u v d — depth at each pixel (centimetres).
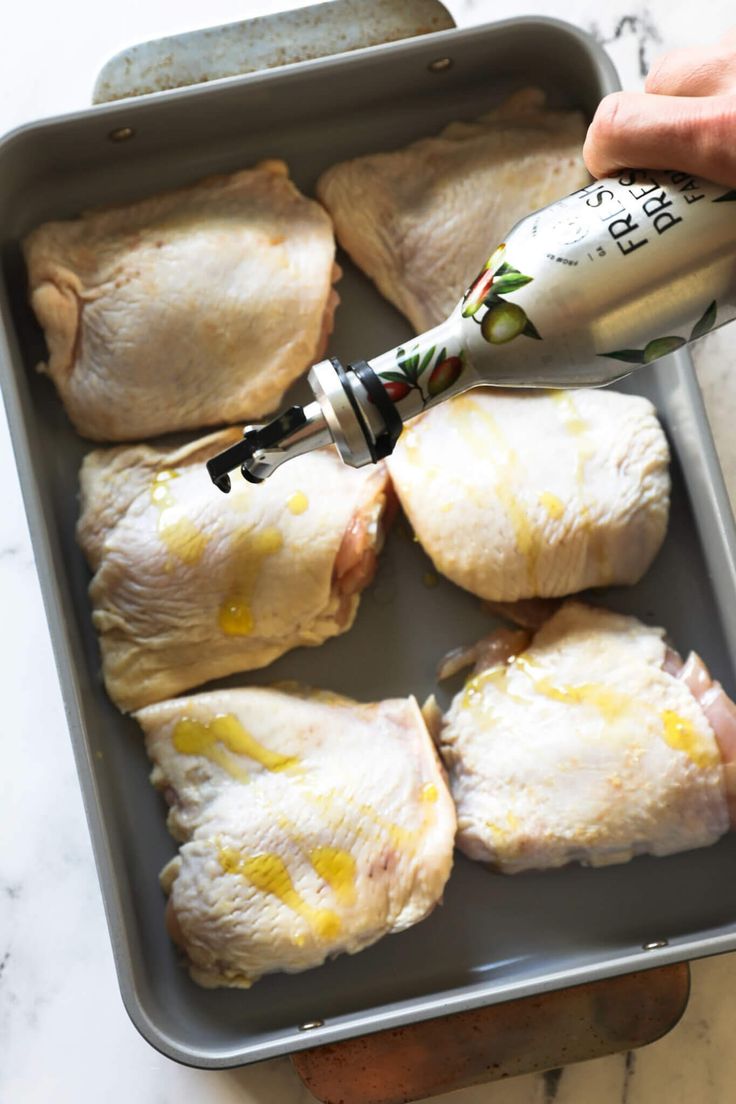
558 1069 73
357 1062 71
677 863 73
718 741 70
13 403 71
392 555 76
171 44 74
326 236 75
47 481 75
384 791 71
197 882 70
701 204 56
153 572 73
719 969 74
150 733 73
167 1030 71
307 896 70
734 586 71
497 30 73
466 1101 73
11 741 76
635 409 73
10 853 75
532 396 74
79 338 74
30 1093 74
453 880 73
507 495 72
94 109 73
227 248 74
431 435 74
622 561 73
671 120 55
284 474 73
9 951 75
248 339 74
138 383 74
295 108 76
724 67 57
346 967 73
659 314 56
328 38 75
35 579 77
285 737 72
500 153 76
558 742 71
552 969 72
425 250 75
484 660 74
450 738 73
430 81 76
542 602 75
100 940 75
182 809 72
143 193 78
